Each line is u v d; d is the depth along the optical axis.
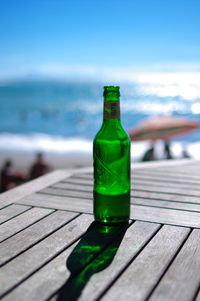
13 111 14.36
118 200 0.86
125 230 0.84
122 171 0.86
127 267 0.71
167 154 4.32
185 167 1.51
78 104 18.19
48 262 0.73
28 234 0.83
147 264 0.72
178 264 0.72
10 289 0.66
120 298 0.65
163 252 0.76
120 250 0.77
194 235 0.83
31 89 26.92
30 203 1.01
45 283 0.68
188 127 4.32
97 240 0.80
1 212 0.95
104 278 0.69
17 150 5.77
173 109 17.12
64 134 8.29
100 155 0.85
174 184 1.22
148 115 13.98
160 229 0.85
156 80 37.59
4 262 0.73
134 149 5.18
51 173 1.36
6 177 3.00
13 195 1.08
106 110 0.85
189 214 0.94
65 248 0.78
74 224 0.88
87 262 0.73
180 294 0.65
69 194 1.09
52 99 21.39
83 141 6.88
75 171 1.39
